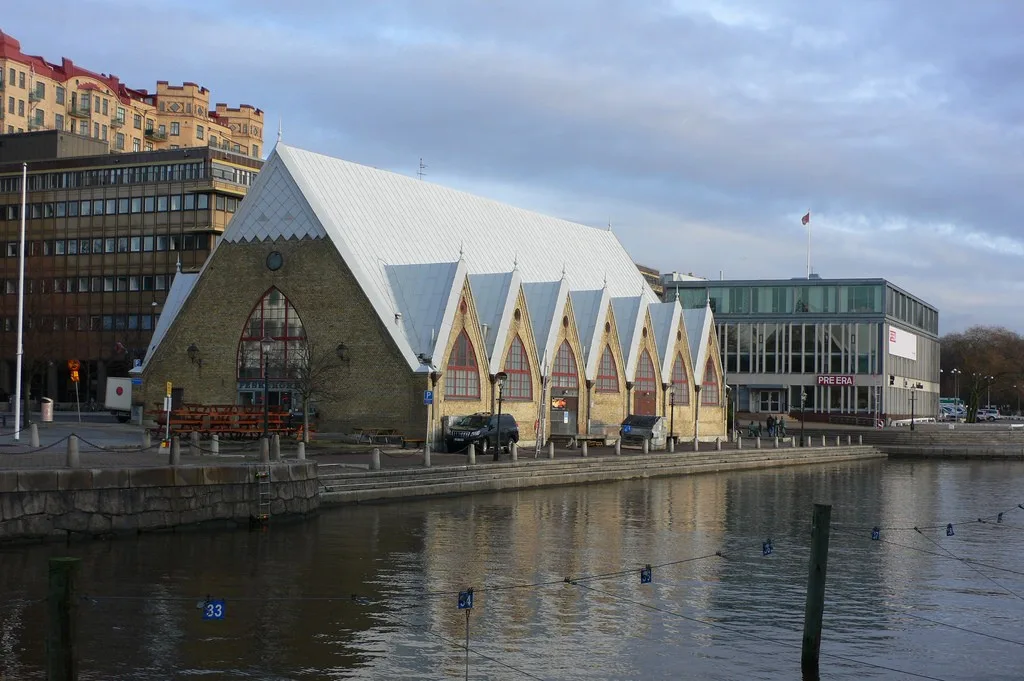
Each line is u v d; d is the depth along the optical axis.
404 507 43.09
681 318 89.75
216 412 59.75
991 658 22.69
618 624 24.30
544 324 74.38
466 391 66.75
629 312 84.25
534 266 84.31
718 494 53.59
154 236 111.94
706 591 28.06
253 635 22.53
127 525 32.47
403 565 29.97
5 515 29.86
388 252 69.88
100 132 154.75
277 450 39.84
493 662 21.16
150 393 70.69
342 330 64.94
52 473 30.83
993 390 181.62
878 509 49.09
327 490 42.34
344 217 68.62
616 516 42.56
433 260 73.62
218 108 178.38
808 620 21.53
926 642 23.78
